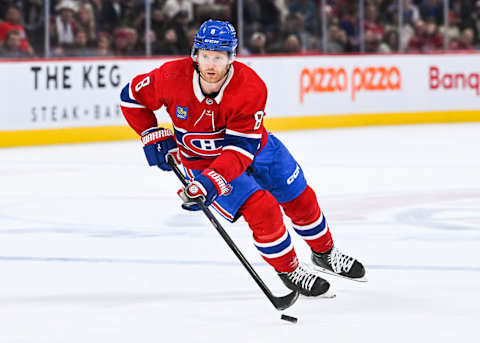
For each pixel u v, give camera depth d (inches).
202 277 392.5
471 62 1320.1
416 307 340.8
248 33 1198.9
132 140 1071.0
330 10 1251.2
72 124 1027.9
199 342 292.8
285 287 372.8
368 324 315.6
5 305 344.5
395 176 745.6
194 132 321.7
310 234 367.6
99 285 378.3
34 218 555.5
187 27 1154.7
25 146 995.9
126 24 1107.3
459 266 416.5
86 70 1034.7
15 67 983.6
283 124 1176.2
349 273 374.9
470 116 1323.8
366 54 1240.8
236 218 333.1
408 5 1309.1
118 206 601.6
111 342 293.0
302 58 1186.6
